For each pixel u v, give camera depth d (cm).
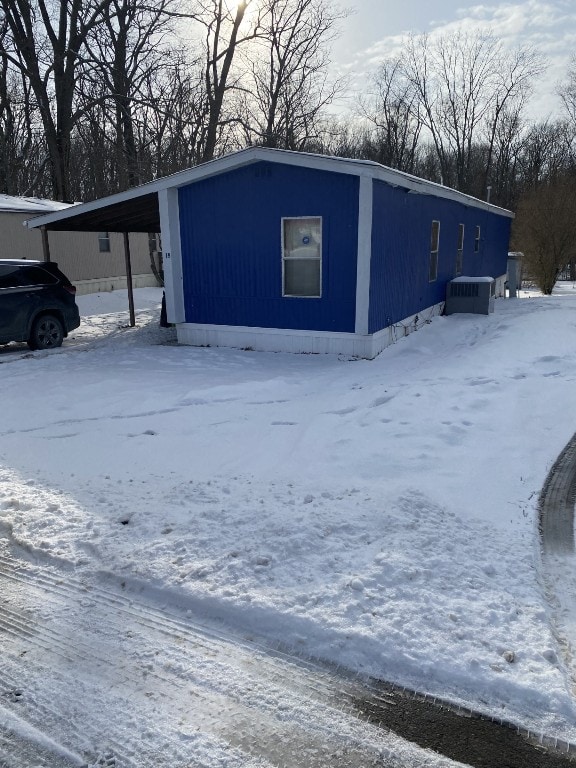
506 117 4041
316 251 927
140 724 233
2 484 458
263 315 988
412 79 4031
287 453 525
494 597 301
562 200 2220
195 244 1013
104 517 395
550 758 217
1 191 2556
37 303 1023
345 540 353
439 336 1105
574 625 287
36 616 304
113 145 2558
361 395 704
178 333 1070
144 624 295
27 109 2495
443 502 413
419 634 273
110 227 1269
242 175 946
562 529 380
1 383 796
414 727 231
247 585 312
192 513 395
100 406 684
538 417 604
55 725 234
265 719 236
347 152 3934
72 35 2270
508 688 244
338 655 268
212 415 648
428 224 1164
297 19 2731
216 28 2450
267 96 2875
